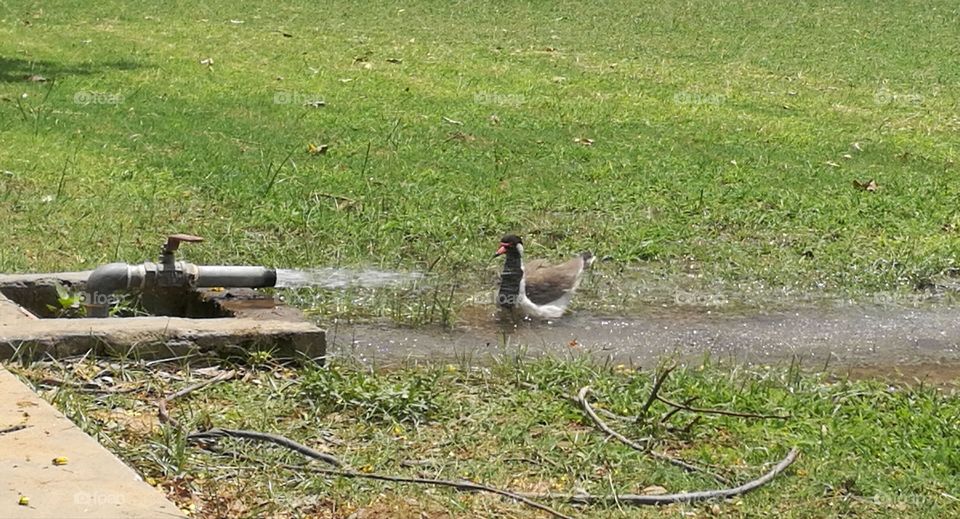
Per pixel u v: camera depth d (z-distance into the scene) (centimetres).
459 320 860
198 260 945
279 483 546
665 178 1284
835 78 2016
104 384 642
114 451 557
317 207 1102
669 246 1061
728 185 1270
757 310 925
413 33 2275
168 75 1733
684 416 652
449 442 603
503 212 1132
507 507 536
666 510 545
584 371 716
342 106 1583
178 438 569
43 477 489
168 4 2453
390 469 567
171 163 1232
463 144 1398
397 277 948
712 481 578
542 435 617
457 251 1016
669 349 827
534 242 1060
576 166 1320
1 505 463
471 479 562
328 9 2503
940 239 1126
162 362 672
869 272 1022
